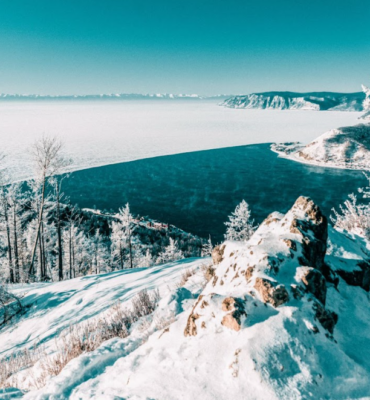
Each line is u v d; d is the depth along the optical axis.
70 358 5.03
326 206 92.25
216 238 75.75
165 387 3.12
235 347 3.14
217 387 2.89
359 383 2.93
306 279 3.71
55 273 37.09
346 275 4.75
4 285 12.72
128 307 7.03
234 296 3.57
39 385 4.36
